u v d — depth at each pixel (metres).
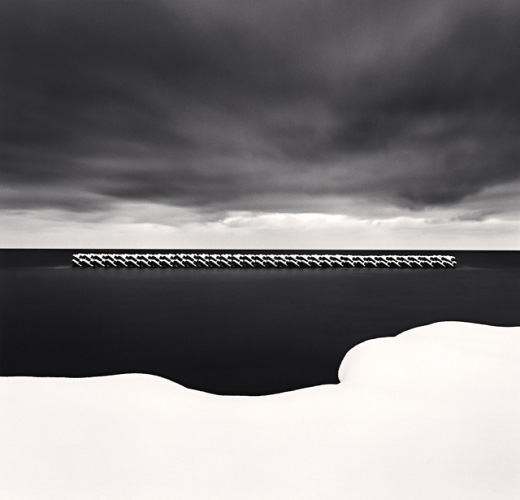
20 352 18.16
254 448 5.34
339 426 5.89
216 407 6.64
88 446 5.34
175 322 24.33
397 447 5.30
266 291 37.59
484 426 5.81
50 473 4.76
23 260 86.12
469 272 57.94
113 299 32.81
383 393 7.10
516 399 6.71
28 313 27.05
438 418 6.08
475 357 8.97
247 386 13.78
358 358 9.56
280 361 16.78
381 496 4.38
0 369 15.83
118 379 7.84
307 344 19.53
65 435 5.59
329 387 7.64
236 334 21.38
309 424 5.97
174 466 4.94
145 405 6.59
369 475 4.73
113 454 5.18
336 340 20.25
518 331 11.52
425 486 4.53
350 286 41.19
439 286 41.50
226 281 45.75
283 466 4.93
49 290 37.66
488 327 11.98
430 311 28.00
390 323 24.17
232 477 4.72
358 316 26.20
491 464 4.91
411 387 7.35
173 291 37.28
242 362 16.58
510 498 4.32
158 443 5.45
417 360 8.84
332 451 5.25
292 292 36.94
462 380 7.60
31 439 5.46
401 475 4.73
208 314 26.78
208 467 4.92
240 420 6.14
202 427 5.91
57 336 20.84
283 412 6.40
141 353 18.00
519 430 5.69
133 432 5.73
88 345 19.22
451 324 12.22
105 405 6.54
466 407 6.44
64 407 6.42
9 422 5.88
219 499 4.34
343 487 4.53
